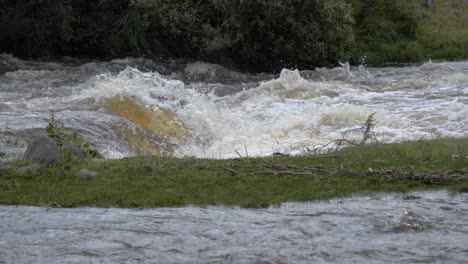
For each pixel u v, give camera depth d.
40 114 21.55
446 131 22.80
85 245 9.95
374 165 15.65
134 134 20.77
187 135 22.30
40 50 45.34
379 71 42.41
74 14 45.91
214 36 42.25
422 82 32.62
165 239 10.24
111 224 11.13
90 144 18.92
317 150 18.41
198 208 12.48
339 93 30.59
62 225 11.09
